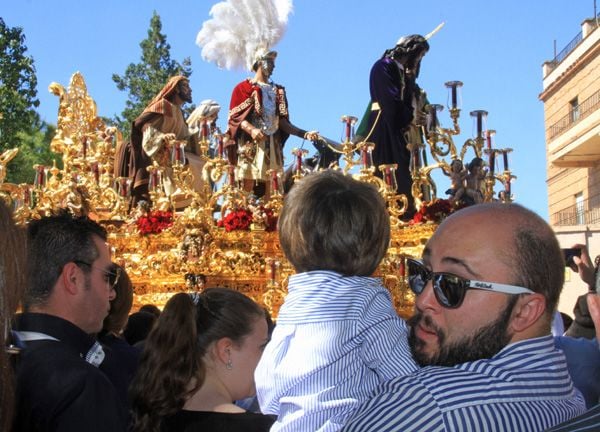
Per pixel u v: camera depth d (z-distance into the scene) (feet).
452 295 8.46
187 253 36.37
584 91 117.50
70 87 48.24
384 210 10.91
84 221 12.48
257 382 10.49
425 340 9.38
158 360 11.69
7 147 100.12
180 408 11.58
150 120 46.80
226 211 39.19
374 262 10.63
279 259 37.70
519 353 8.26
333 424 9.50
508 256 8.42
